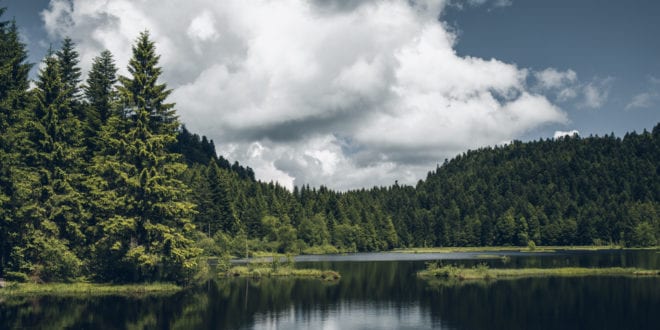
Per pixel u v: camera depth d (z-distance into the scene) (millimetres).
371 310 36375
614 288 47906
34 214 41406
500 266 77438
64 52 52312
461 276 59531
